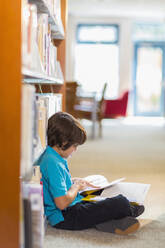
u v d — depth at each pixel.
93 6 9.10
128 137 5.87
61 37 2.68
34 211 1.22
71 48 10.07
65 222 1.74
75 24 10.08
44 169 1.68
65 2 2.69
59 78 2.37
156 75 10.48
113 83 10.26
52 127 1.71
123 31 10.12
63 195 1.63
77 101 5.90
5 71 1.13
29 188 1.23
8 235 1.17
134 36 10.41
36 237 1.23
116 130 6.88
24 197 1.20
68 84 5.57
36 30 1.38
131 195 1.94
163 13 9.71
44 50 1.63
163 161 3.83
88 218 1.72
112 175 3.10
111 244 1.60
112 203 1.73
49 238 1.65
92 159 3.88
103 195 1.94
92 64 10.22
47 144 1.78
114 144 5.07
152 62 10.46
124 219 1.71
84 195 2.03
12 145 1.14
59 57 2.75
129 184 2.09
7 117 1.14
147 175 3.12
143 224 1.88
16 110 1.13
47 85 2.66
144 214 2.04
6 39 1.12
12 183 1.16
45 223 1.77
